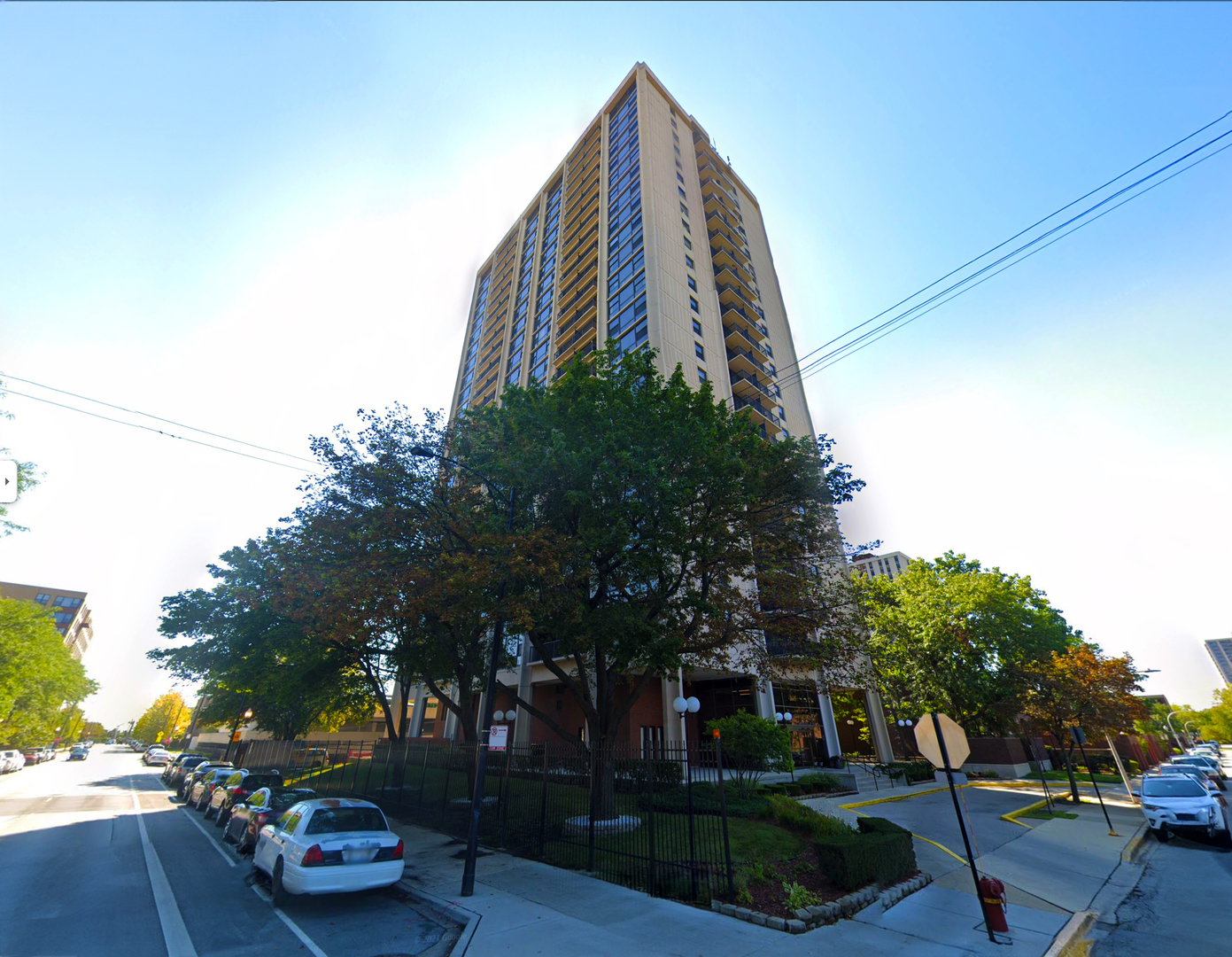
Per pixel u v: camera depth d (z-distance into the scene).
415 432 15.23
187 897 9.59
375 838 9.16
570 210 55.62
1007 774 34.28
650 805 10.03
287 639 19.61
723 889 9.00
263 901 9.42
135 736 131.50
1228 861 12.43
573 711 31.70
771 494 15.89
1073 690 27.56
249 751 39.72
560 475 13.16
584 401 14.55
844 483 16.03
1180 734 102.69
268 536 17.73
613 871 10.50
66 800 23.14
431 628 16.78
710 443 14.42
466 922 8.25
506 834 13.53
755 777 17.23
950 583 34.19
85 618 122.94
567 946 7.15
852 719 36.41
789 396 47.03
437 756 19.28
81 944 7.27
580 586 13.95
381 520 13.57
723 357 41.16
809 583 15.95
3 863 11.74
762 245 57.81
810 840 11.96
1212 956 7.11
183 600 22.09
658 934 7.58
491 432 16.09
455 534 14.01
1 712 38.69
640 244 41.66
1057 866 11.96
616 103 57.41
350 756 24.58
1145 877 11.20
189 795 23.61
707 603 14.08
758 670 16.52
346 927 8.20
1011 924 8.06
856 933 7.62
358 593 12.38
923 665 32.06
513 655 35.41
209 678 24.25
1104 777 33.53
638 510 12.93
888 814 18.53
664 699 25.75
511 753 14.30
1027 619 34.81
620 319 40.88
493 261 75.19
